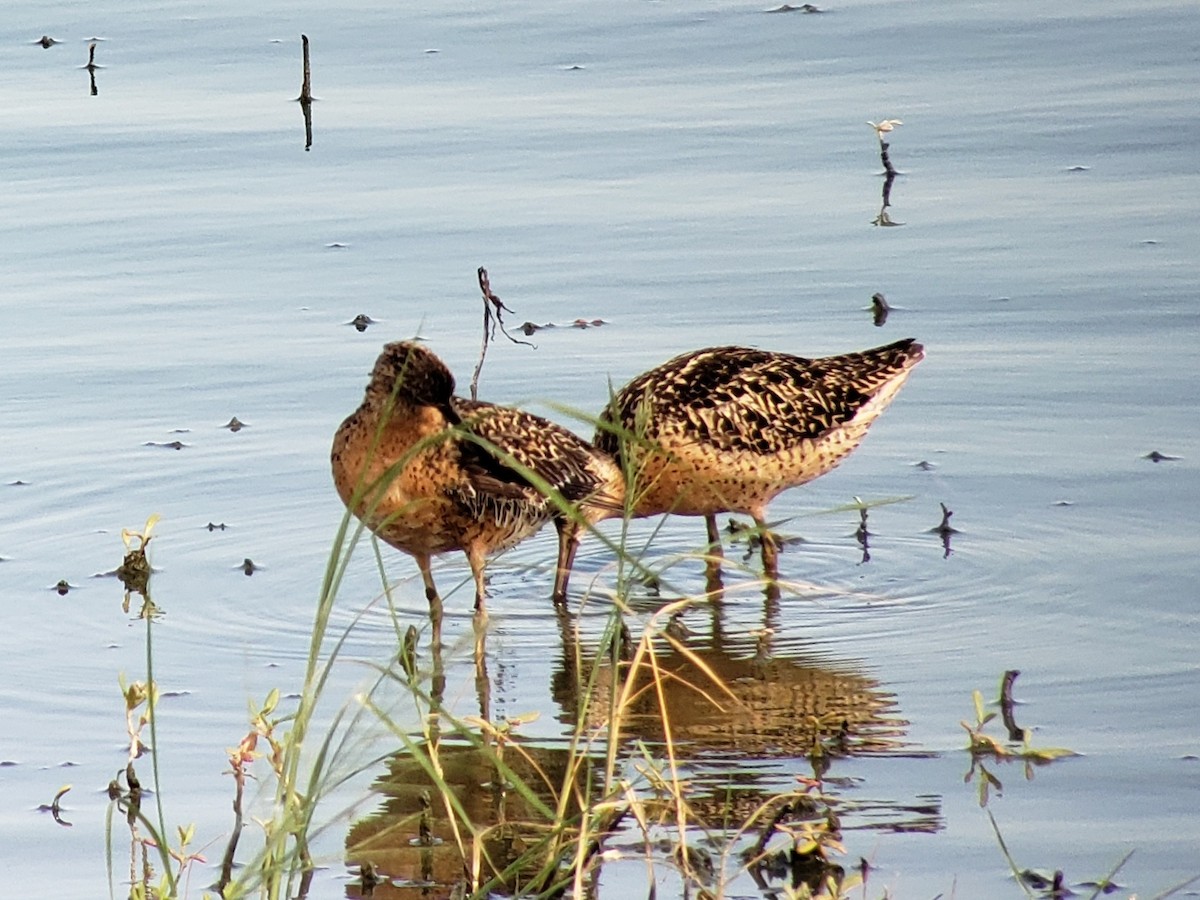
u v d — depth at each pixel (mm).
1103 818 8875
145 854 8781
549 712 10406
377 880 8578
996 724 9938
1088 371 14281
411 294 15867
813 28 21672
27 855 8766
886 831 8828
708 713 10312
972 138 18625
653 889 8188
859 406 13203
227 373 14633
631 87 20078
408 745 8094
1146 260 15961
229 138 18984
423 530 11703
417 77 20484
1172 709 9969
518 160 18406
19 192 17812
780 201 17453
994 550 12133
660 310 15484
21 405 14164
